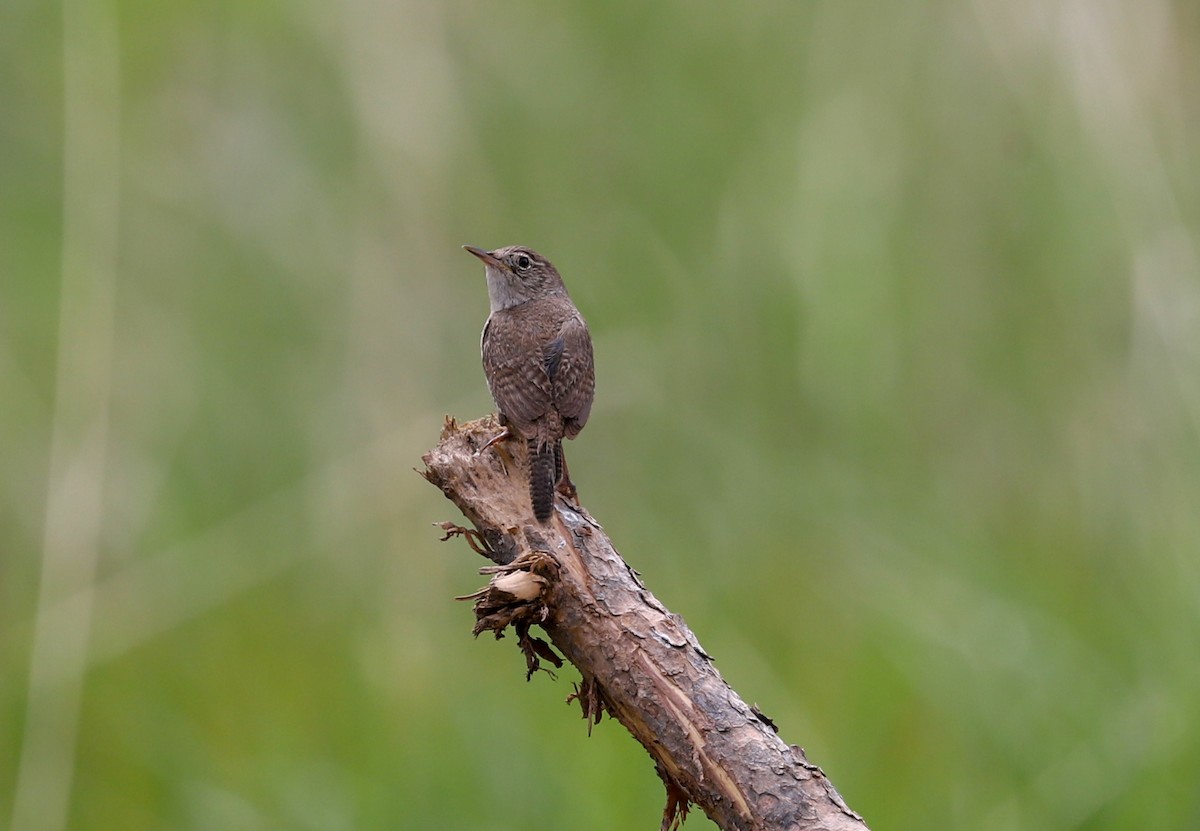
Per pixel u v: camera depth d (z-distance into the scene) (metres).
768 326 12.20
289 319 12.62
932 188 12.51
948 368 12.22
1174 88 12.22
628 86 13.01
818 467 11.84
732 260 12.45
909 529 11.53
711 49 12.98
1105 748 9.99
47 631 10.91
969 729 10.26
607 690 6.02
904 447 11.92
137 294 12.54
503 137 12.87
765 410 12.16
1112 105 12.09
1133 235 11.88
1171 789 9.69
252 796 10.26
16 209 12.66
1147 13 12.21
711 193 12.66
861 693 10.70
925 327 12.21
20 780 10.36
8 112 12.89
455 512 12.02
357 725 10.72
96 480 11.49
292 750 10.55
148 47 12.98
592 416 12.21
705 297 12.45
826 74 12.86
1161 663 10.40
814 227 12.08
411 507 11.95
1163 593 10.67
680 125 12.84
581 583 6.07
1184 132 12.25
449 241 12.74
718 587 11.59
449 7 12.95
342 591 11.70
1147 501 11.45
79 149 12.30
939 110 12.65
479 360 12.66
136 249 12.68
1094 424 11.89
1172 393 11.47
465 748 10.21
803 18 13.02
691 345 12.39
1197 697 9.87
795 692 10.91
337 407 12.41
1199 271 11.67
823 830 5.59
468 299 12.78
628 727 6.03
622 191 12.80
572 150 12.92
